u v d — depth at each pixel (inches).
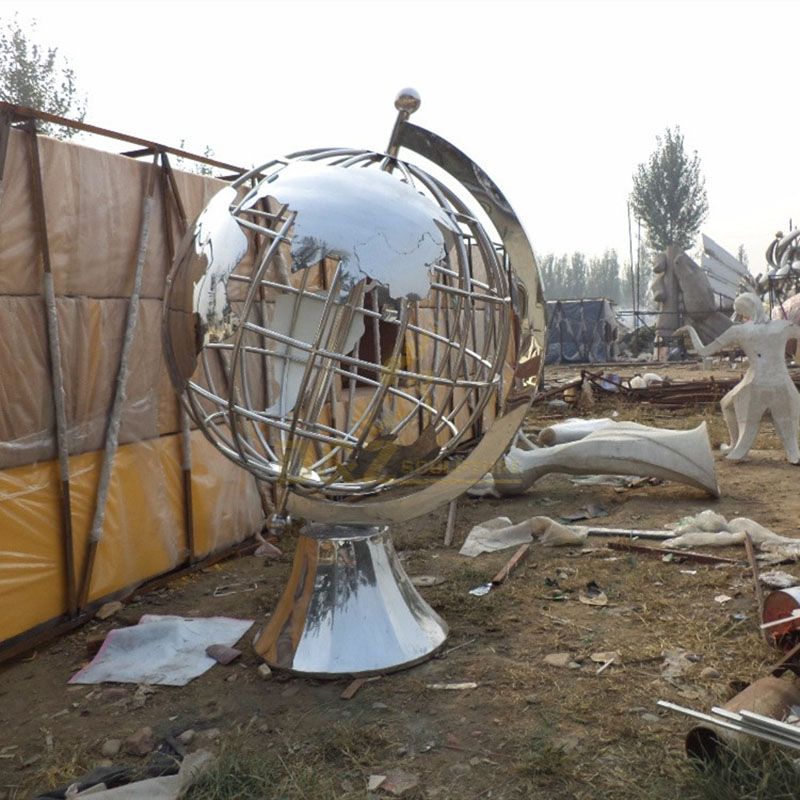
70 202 183.0
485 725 129.3
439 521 271.1
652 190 2140.7
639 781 111.2
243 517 246.2
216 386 226.7
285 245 247.4
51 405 179.2
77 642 176.6
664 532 237.9
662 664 148.9
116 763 124.3
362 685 145.8
